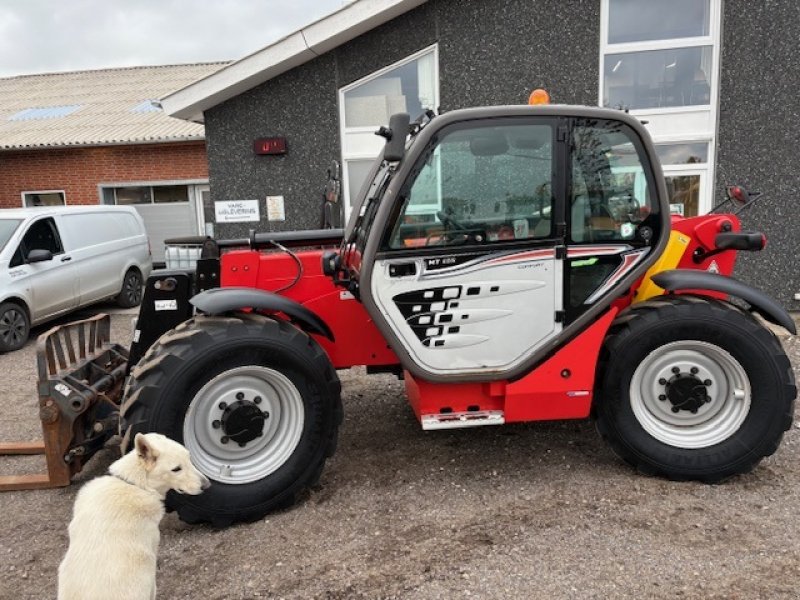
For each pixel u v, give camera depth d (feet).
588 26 24.99
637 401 11.85
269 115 27.04
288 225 27.71
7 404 18.71
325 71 26.48
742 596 8.41
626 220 11.41
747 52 24.43
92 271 31.19
